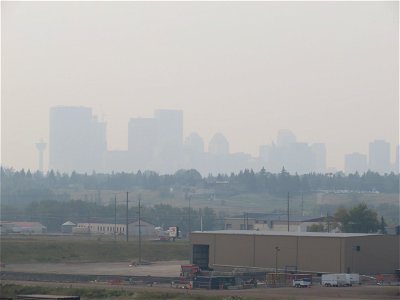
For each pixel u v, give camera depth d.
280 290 196.00
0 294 178.62
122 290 185.38
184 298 173.50
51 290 184.75
